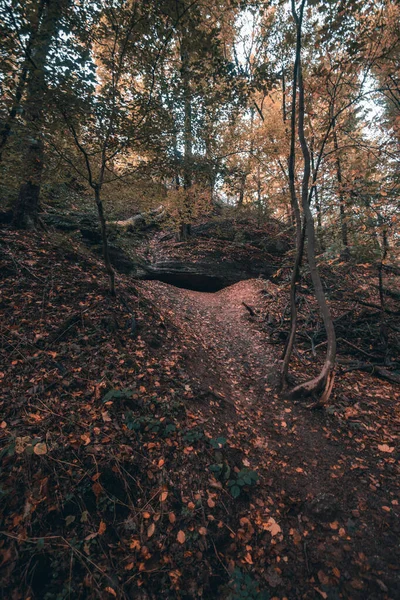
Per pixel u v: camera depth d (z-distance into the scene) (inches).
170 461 124.7
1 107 145.7
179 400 156.2
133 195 311.9
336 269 350.0
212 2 173.0
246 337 290.0
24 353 149.9
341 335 295.4
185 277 432.1
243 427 161.6
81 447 116.7
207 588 93.4
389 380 228.4
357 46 166.1
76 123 155.9
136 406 143.0
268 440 156.6
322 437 161.8
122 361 166.2
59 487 104.1
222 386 196.4
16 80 154.9
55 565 88.7
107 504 105.3
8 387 131.4
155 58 164.7
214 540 105.1
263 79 181.9
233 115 199.6
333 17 161.5
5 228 248.1
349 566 99.8
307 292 382.3
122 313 209.6
